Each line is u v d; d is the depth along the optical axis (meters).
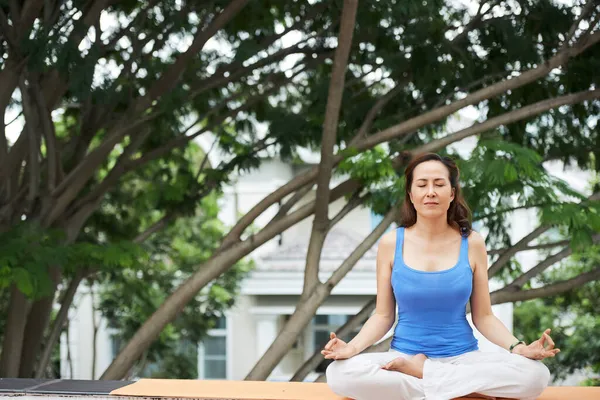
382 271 3.83
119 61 8.50
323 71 9.15
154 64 7.80
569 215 6.31
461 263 3.71
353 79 8.33
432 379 3.60
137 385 4.16
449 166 3.76
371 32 7.93
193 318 14.12
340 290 14.28
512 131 8.21
